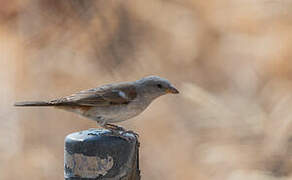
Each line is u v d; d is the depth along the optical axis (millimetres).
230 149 11227
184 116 11852
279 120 11281
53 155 12047
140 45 14234
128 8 14727
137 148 6336
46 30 14539
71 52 13898
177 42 14211
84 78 13359
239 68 13156
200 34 14227
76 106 7633
